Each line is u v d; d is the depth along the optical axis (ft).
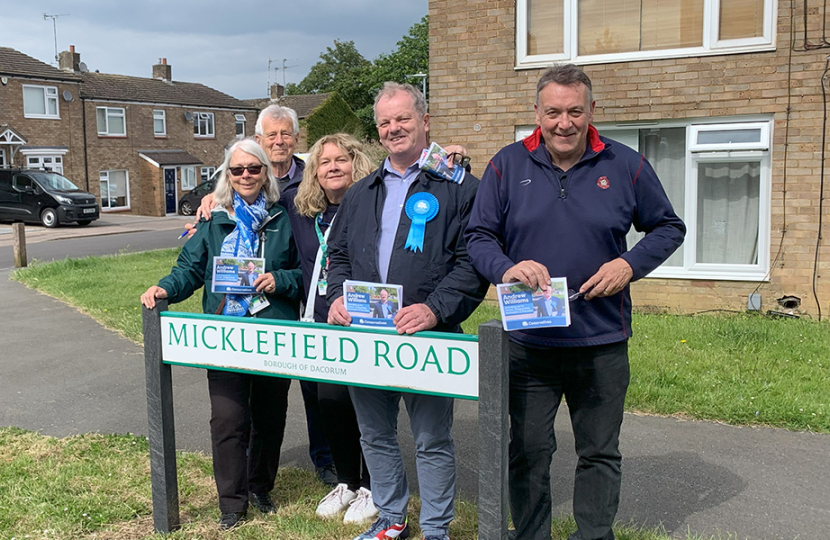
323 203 11.34
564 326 8.43
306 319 11.49
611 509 9.32
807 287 24.95
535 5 27.25
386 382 9.00
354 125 134.41
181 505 11.81
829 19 23.66
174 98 119.75
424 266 9.42
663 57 25.77
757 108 24.90
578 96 8.44
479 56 28.04
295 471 13.26
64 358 22.02
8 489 12.29
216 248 11.27
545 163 8.93
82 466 13.33
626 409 15.99
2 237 69.21
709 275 26.05
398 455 10.49
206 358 10.25
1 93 95.45
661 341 20.98
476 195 9.31
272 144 13.41
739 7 24.86
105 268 41.06
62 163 103.55
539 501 9.59
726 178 26.04
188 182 119.85
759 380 17.12
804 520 11.08
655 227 9.17
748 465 13.12
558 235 8.84
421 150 9.76
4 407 17.42
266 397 11.49
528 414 9.39
